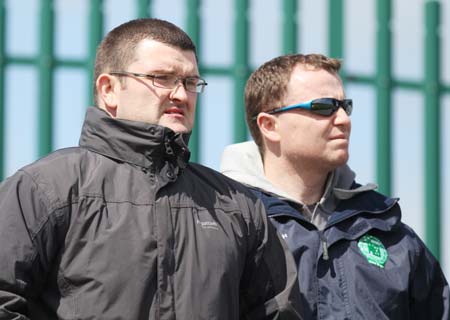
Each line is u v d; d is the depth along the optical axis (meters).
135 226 11.56
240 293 12.46
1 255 11.27
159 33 12.37
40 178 11.59
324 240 13.89
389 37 25.64
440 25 26.23
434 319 14.53
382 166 25.44
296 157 14.29
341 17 25.23
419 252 14.35
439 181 26.16
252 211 12.46
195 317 11.48
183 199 11.95
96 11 23.84
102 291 11.30
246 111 14.85
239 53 24.34
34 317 11.57
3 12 23.58
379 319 13.61
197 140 24.05
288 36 24.77
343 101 14.24
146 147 11.92
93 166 11.86
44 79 23.64
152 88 12.16
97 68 12.59
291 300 12.41
